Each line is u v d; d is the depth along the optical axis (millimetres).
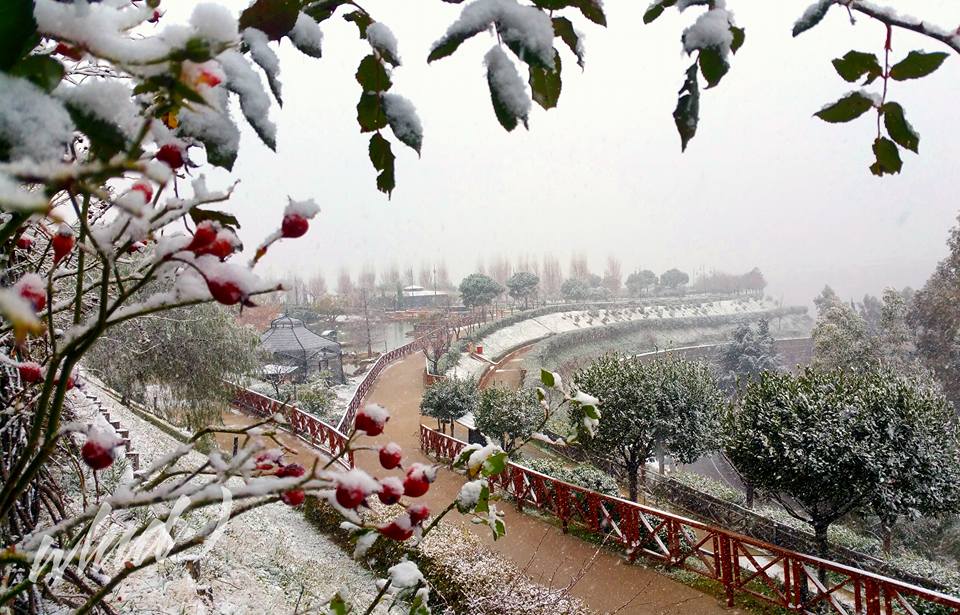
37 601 1480
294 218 551
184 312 8633
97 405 3117
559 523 6887
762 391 6590
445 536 5371
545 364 26141
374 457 9164
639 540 5926
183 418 9086
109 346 7461
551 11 595
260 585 4102
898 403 5898
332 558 5715
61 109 334
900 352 14852
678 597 5133
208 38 337
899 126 749
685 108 562
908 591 4035
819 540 6234
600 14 598
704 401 8469
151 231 534
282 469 739
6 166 288
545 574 5664
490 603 4211
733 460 6684
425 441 11516
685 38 539
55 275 735
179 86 356
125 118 372
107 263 524
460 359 24094
